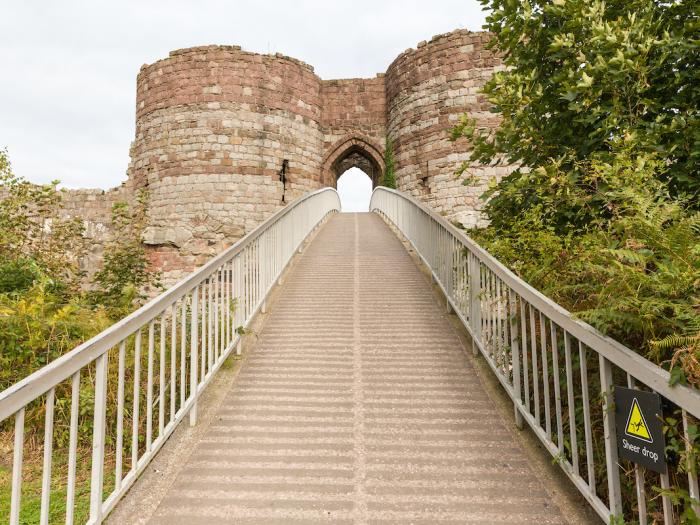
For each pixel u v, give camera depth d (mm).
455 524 2541
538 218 4289
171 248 19734
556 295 3250
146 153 20875
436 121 18531
